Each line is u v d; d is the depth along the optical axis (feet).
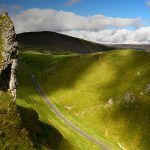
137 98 545.85
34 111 204.33
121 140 474.90
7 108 145.07
